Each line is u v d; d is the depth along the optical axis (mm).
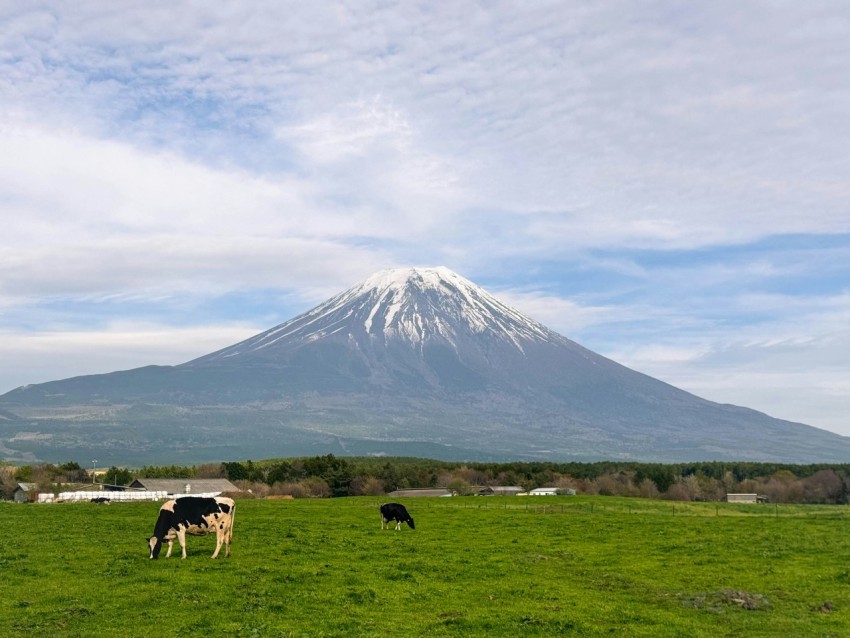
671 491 125375
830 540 44469
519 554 38594
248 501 81312
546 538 45375
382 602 26531
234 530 43625
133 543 37094
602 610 26531
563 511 69188
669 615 26141
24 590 26203
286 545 37625
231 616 23438
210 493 104375
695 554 39250
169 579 27953
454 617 24875
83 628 21984
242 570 30016
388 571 31875
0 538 38500
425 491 128500
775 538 45469
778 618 26031
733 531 49281
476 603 27078
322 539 41156
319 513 60156
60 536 39562
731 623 25469
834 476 134000
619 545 42562
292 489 120938
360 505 71938
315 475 132875
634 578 32656
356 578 29938
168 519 32312
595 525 52875
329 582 28953
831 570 34500
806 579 32500
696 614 26547
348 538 42625
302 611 24531
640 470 151875
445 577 31625
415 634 22719
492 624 24125
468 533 47531
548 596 28453
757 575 33406
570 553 39375
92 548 35062
